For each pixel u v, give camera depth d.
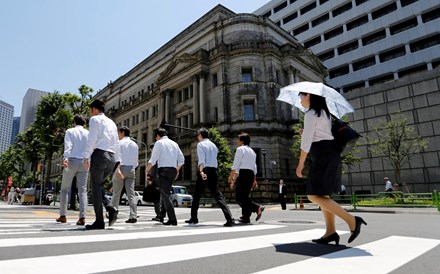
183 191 22.64
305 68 34.19
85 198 4.64
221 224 5.15
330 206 2.73
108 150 4.01
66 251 2.12
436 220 7.30
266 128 27.81
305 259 2.10
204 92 30.92
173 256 2.09
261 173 26.50
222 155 24.44
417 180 21.28
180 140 32.41
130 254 2.10
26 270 1.57
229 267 1.83
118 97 52.97
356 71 42.84
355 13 43.72
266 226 4.68
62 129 22.28
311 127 2.90
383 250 2.52
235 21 31.52
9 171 49.75
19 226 4.01
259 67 29.48
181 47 38.28
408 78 22.59
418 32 37.75
